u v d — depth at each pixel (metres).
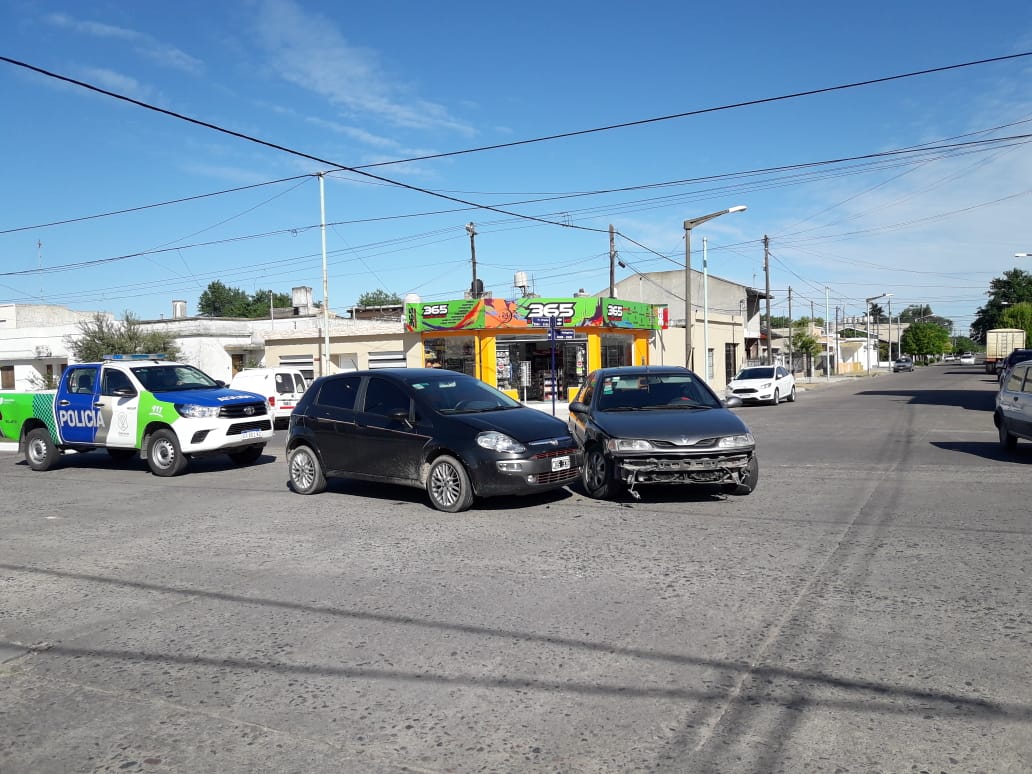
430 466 9.02
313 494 10.36
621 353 34.25
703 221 28.61
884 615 4.98
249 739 3.64
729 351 44.69
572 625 4.98
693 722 3.65
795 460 12.59
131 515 9.34
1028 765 3.20
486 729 3.65
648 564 6.36
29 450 14.16
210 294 90.44
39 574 6.71
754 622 4.93
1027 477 10.23
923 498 8.91
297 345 35.12
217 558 7.05
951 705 3.73
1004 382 13.28
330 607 5.52
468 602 5.51
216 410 12.74
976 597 5.27
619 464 8.68
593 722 3.69
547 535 7.52
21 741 3.70
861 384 51.12
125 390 13.12
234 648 4.80
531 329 30.06
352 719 3.80
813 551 6.62
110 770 3.41
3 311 47.91
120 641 5.00
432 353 31.42
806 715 3.68
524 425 8.90
